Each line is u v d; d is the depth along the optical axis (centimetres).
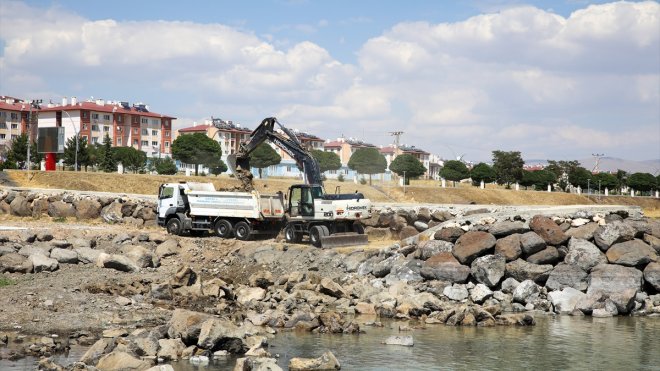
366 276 2747
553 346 1820
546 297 2472
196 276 2403
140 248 2892
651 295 2483
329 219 3177
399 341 1808
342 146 15400
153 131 13088
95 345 1537
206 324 1652
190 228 3509
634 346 1827
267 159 9025
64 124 11944
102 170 8681
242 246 3083
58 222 4119
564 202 9350
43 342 1636
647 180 12219
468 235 2638
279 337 1881
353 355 1680
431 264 2622
